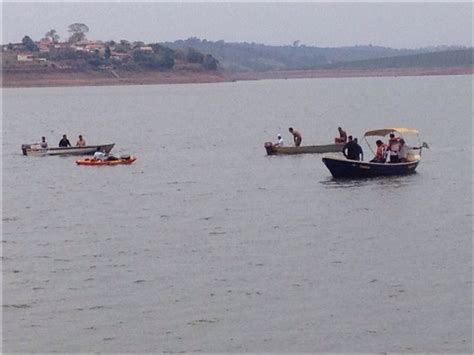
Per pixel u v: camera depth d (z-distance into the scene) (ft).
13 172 179.73
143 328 79.46
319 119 345.72
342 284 89.45
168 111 445.37
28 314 83.35
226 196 142.72
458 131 258.16
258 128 305.32
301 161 187.11
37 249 106.83
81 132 304.30
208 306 84.07
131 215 127.95
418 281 89.76
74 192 151.53
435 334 76.64
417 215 121.80
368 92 650.43
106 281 92.43
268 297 86.12
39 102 594.24
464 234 109.40
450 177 155.12
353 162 154.30
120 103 556.51
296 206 131.23
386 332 77.25
